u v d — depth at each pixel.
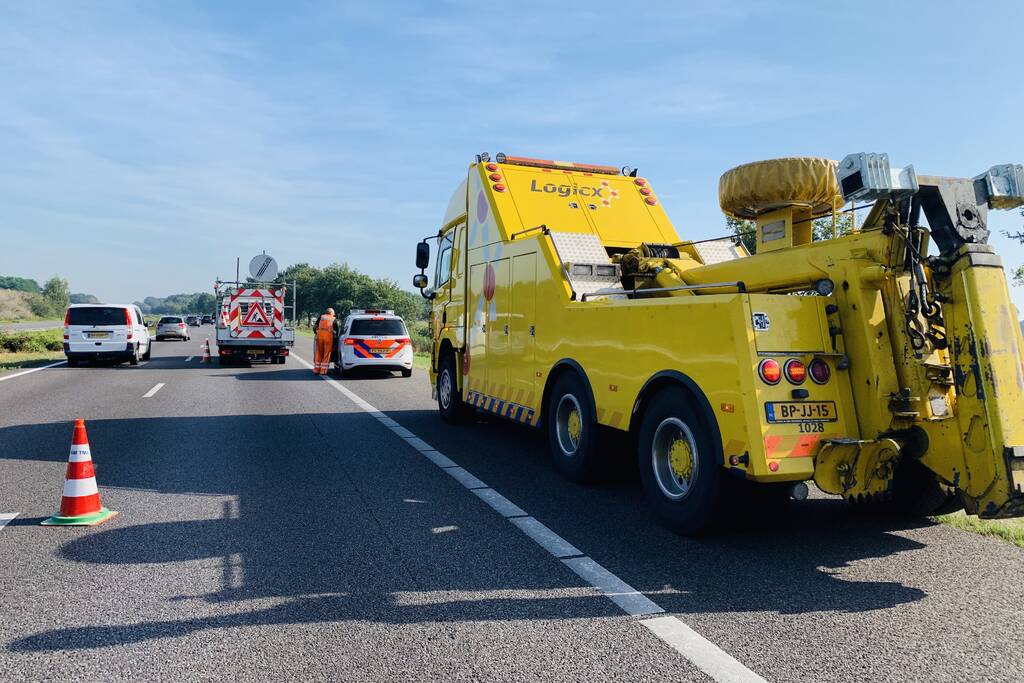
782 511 5.54
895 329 4.29
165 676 2.90
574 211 7.86
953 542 4.75
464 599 3.72
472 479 6.54
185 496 5.86
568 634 3.31
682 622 3.45
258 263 22.59
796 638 3.28
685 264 6.41
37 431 9.07
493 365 8.05
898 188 4.00
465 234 9.10
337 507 5.55
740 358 4.23
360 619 3.47
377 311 18.41
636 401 5.28
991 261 3.96
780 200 5.05
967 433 3.94
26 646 3.16
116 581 3.95
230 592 3.80
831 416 4.30
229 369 20.12
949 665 3.02
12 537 4.75
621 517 5.31
